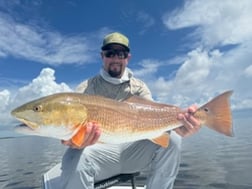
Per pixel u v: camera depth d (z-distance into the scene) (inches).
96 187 33.5
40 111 25.9
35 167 114.3
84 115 26.8
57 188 31.1
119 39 39.2
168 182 32.7
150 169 34.2
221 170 82.7
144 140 33.7
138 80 41.7
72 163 29.4
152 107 31.0
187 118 31.4
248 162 92.5
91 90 38.9
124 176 35.2
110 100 28.8
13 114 26.0
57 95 26.9
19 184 82.5
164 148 32.4
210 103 31.1
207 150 137.1
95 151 31.7
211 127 31.1
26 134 26.2
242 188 61.8
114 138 28.8
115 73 39.8
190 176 76.9
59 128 26.2
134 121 29.7
